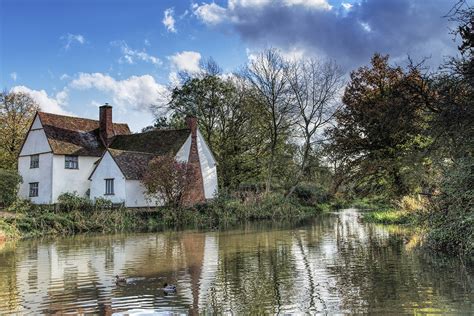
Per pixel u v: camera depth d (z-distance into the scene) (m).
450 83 16.20
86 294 11.79
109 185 40.94
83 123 49.44
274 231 28.00
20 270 15.62
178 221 36.34
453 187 15.52
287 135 52.25
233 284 12.48
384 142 33.09
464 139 15.83
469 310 9.30
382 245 18.88
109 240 25.19
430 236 16.84
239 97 52.34
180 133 46.38
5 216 30.45
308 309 9.84
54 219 31.16
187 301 10.83
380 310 9.55
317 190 57.22
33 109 54.84
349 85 36.22
